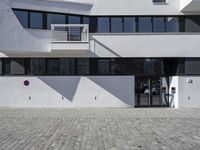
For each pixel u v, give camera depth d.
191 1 18.69
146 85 21.48
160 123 12.24
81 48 18.55
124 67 20.69
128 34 20.58
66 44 18.48
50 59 20.30
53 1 19.80
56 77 20.11
